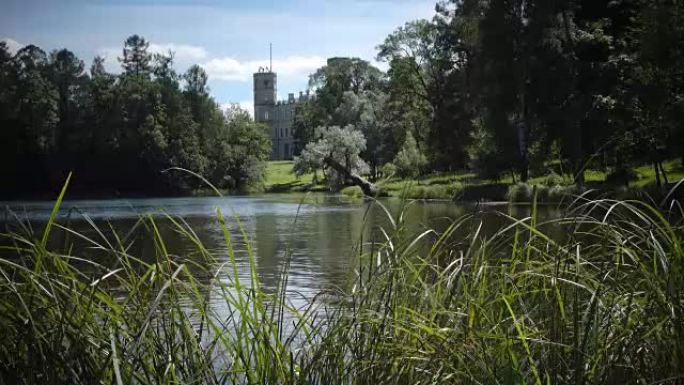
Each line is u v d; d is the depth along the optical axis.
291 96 179.00
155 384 2.92
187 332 3.01
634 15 43.84
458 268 3.35
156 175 77.44
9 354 2.91
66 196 73.88
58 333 2.83
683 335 3.13
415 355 3.11
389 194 49.50
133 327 3.04
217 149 82.38
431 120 64.12
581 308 3.46
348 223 27.36
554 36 40.84
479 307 3.22
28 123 76.62
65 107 83.38
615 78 39.34
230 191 81.19
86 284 3.01
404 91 68.06
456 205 37.22
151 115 79.00
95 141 78.81
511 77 41.31
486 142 45.16
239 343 3.02
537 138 40.94
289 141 179.00
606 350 3.19
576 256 3.35
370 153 77.88
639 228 3.42
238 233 23.78
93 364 2.83
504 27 41.34
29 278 2.89
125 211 40.44
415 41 66.06
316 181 75.88
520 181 41.41
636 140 30.97
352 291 3.36
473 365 3.03
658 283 3.36
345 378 3.10
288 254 3.34
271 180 91.00
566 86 39.38
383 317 3.10
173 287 3.04
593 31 43.50
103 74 89.19
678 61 30.08
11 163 74.88
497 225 17.50
